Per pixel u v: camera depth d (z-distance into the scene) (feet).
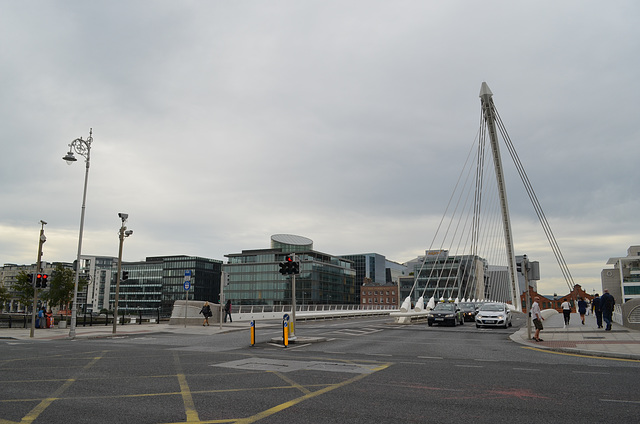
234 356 47.67
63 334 82.28
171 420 21.86
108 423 21.36
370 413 23.09
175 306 108.99
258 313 138.51
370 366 39.70
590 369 37.47
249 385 30.66
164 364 41.16
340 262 451.12
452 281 374.22
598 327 78.79
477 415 22.67
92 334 80.18
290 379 33.01
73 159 81.76
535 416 22.48
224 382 31.81
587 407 24.26
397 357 46.88
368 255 530.27
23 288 207.00
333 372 36.32
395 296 450.30
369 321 135.85
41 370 37.60
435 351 52.70
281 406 24.59
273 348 56.70
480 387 29.71
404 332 85.76
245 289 395.34
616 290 359.66
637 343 54.70
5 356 47.75
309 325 112.37
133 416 22.59
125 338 74.18
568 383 31.04
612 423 21.25
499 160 217.77
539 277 66.23
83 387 30.04
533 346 56.75
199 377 33.94
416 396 27.04
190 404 25.11
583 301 94.22
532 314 62.85
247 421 21.65
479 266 399.24
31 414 22.97
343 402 25.52
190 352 51.90
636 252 366.22
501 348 55.77
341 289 436.35
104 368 38.70
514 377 33.63
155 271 458.50
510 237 223.51
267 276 390.21
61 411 23.59
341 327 102.22
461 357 46.68
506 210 223.51
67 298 208.95
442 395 27.32
